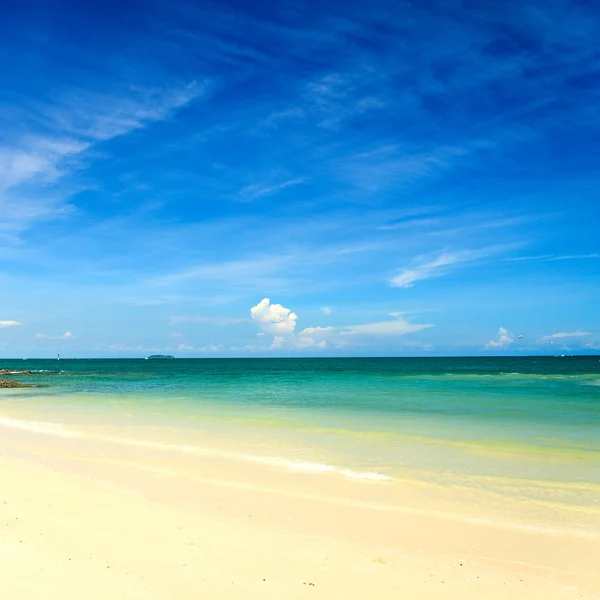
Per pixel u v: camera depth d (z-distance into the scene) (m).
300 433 18.78
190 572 6.79
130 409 28.20
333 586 6.52
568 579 6.95
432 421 21.84
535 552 7.93
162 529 8.54
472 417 23.06
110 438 18.14
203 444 16.75
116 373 91.31
